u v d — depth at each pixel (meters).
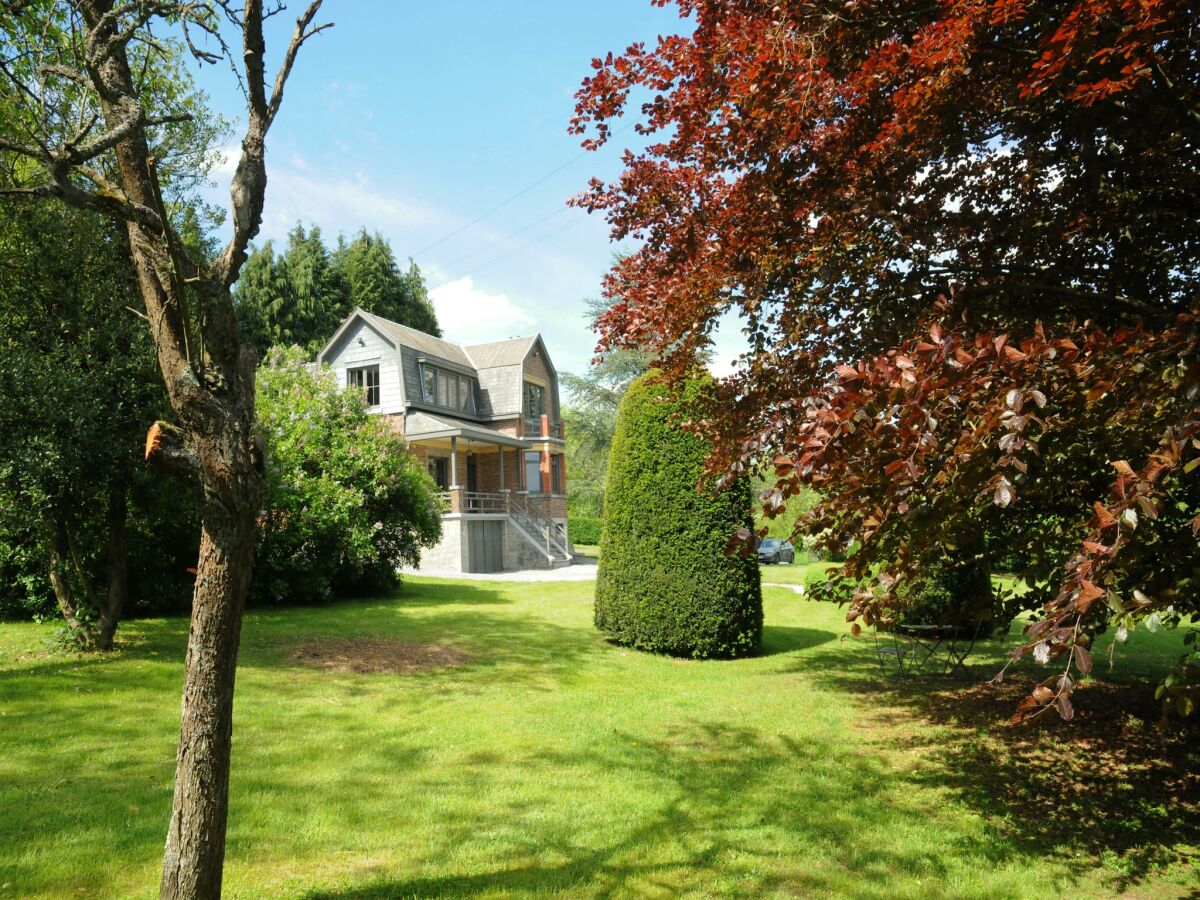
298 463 14.76
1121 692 7.91
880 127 4.98
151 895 3.51
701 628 9.75
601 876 3.86
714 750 6.05
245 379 2.96
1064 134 5.09
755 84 4.48
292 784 5.04
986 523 4.21
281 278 39.12
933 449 3.00
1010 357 2.94
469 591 17.44
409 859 4.00
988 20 3.88
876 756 5.94
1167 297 5.69
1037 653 2.61
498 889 3.68
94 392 8.03
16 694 6.79
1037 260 5.59
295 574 14.37
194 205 10.89
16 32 5.88
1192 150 4.73
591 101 5.32
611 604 10.51
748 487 10.17
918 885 3.82
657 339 6.41
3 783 4.82
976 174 5.87
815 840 4.36
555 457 33.19
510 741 6.13
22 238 8.11
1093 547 2.61
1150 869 4.03
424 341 30.28
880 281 5.66
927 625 9.38
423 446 27.66
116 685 7.29
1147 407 3.17
